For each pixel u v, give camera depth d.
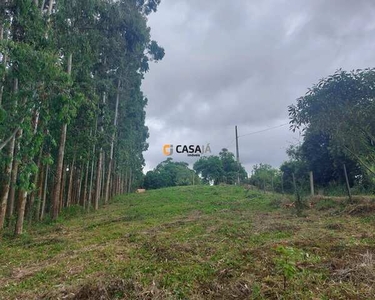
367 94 8.09
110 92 20.08
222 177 44.53
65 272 5.74
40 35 9.42
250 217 11.12
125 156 27.30
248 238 7.49
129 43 19.14
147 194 30.50
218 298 3.96
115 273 5.20
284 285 4.02
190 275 4.85
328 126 8.87
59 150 14.94
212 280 4.55
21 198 11.29
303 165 19.70
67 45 12.63
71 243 8.83
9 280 5.62
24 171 9.52
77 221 14.45
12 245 9.27
